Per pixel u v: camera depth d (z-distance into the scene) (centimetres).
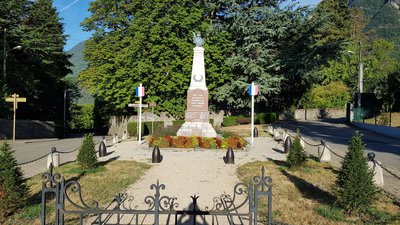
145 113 3925
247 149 2059
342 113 5828
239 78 3931
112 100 4078
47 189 611
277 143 2403
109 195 973
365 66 6166
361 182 788
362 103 4038
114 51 3931
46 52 3712
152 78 3750
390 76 3641
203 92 2481
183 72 3888
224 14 4394
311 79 4438
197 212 605
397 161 1602
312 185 1087
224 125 3903
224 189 1064
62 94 5209
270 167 1409
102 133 5575
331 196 947
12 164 803
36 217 763
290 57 3791
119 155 1866
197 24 3984
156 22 3766
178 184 1130
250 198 600
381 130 2992
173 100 3928
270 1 4269
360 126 3516
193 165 1511
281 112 5009
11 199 772
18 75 3394
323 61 3775
